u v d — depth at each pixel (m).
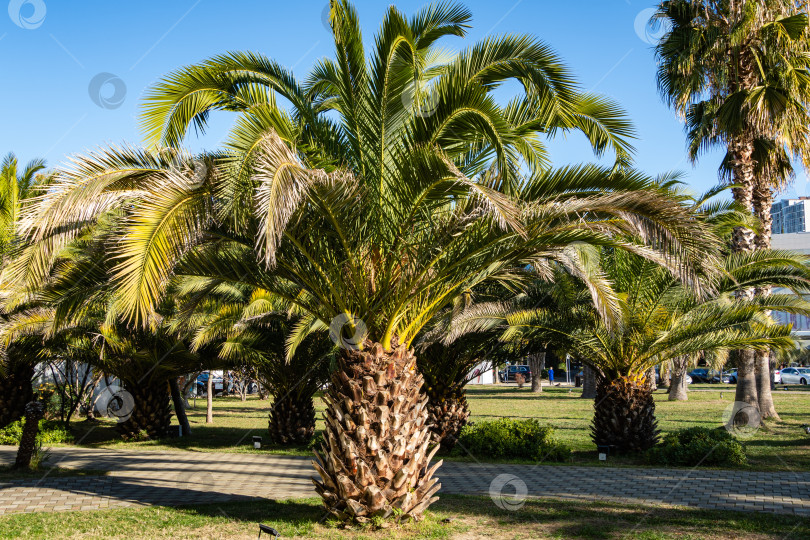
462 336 12.92
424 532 6.48
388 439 6.72
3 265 9.50
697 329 11.87
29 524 6.86
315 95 8.14
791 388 36.81
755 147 17.38
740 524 6.75
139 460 12.39
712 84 16.70
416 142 6.80
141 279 5.10
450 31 7.08
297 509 7.70
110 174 5.61
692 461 11.24
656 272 11.67
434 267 6.86
